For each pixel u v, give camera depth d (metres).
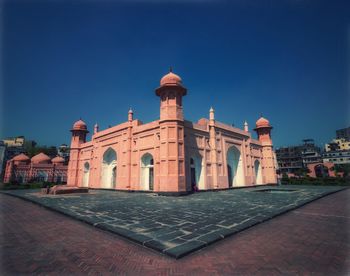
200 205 7.02
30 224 4.63
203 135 14.45
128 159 14.41
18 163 24.70
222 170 15.14
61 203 7.73
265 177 20.52
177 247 2.95
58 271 2.38
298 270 2.36
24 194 11.90
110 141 16.64
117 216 5.12
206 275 2.28
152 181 13.41
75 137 21.12
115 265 2.53
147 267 2.47
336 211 5.98
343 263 2.52
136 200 8.73
